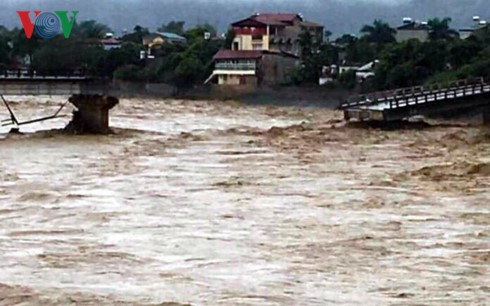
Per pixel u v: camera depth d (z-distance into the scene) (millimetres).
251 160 79625
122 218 49406
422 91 122312
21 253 39969
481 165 71312
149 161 77938
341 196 58031
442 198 57156
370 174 69625
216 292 32594
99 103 103562
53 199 55656
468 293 33125
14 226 46938
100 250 40812
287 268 37250
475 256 40000
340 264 38188
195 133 107188
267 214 51062
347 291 33156
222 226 47219
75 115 104750
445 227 47219
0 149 85188
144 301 30891
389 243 42906
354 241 43281
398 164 76812
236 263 38188
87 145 90688
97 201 55156
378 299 31938
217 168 73312
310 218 49688
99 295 31844
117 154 83188
